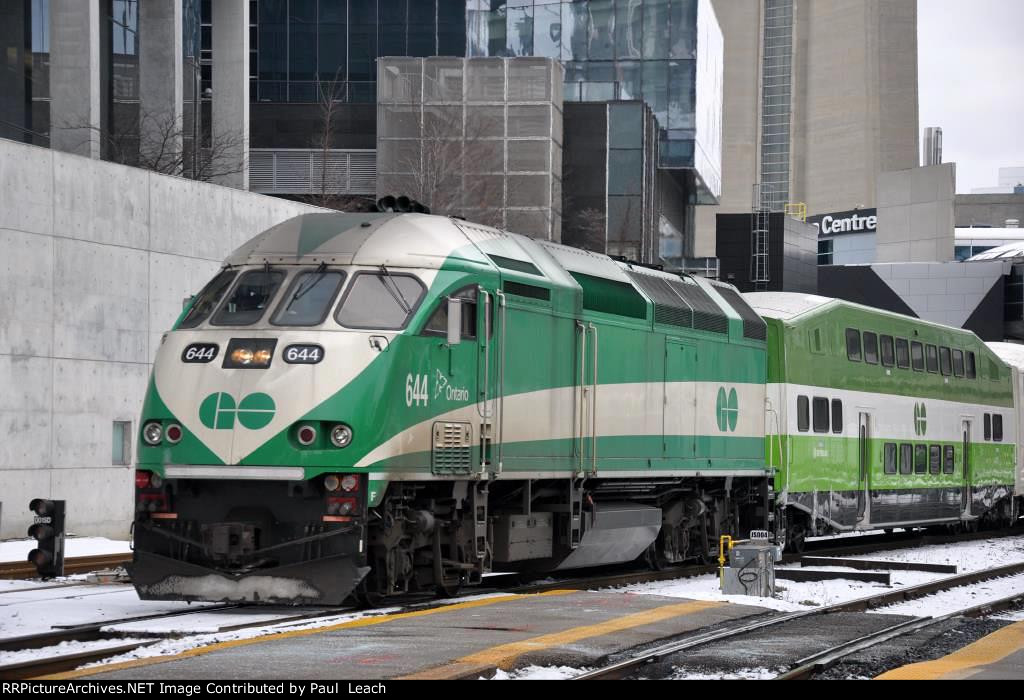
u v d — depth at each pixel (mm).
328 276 31250
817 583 42875
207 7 117000
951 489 69938
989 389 76312
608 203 122812
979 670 23906
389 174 113438
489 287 33719
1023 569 51438
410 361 30812
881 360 62281
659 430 42812
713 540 48250
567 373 37469
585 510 39344
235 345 30406
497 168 112062
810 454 54594
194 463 30031
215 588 29828
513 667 22453
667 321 43625
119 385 55250
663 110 133125
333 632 25594
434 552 32344
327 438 29641
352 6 129000
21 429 50781
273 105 119938
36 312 51344
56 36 68875
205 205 59344
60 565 38938
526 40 131875
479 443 33250
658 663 24062
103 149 80875
